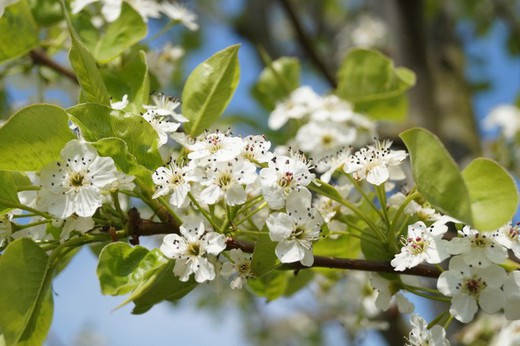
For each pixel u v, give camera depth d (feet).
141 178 1.87
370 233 1.96
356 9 5.19
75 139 1.84
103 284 1.80
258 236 1.84
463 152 3.02
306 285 2.27
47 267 1.84
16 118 1.80
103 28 2.35
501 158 3.01
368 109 2.66
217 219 1.92
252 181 1.83
